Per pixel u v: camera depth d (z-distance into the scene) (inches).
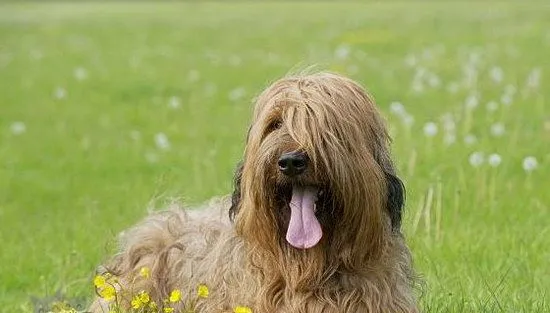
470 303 382.6
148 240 383.6
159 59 1304.1
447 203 534.9
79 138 842.2
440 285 402.6
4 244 516.7
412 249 444.8
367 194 297.3
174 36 1604.3
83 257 466.6
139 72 1179.3
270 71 1149.1
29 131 869.8
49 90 1069.8
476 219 512.7
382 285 319.0
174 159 738.2
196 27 1765.5
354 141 296.0
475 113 822.5
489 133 733.3
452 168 612.4
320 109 292.2
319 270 310.3
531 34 1412.4
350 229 302.0
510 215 522.3
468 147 665.6
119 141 818.8
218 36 1577.3
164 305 361.4
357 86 310.5
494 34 1434.5
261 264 318.7
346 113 297.6
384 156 313.7
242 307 303.4
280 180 294.8
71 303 382.9
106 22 1935.3
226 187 586.6
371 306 314.8
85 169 729.6
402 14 1903.3
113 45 1492.4
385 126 318.0
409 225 479.5
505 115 783.1
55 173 722.2
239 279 328.8
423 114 846.5
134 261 384.5
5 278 465.4
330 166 290.4
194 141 806.5
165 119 901.8
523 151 676.1
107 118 917.2
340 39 1430.9
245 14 2110.0
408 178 552.1
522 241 470.0
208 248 355.3
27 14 2252.7
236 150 717.3
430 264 429.4
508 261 442.0
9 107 976.9
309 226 296.7
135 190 624.1
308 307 313.9
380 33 1478.8
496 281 412.8
